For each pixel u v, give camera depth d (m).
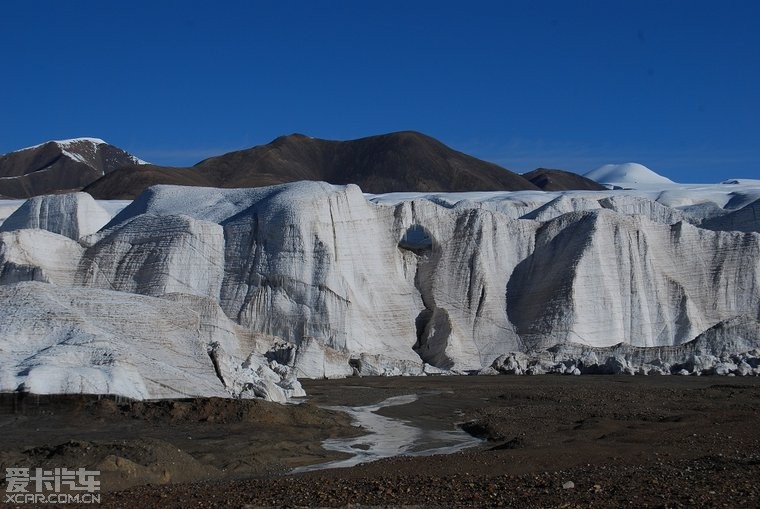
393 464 27.44
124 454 25.89
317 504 21.25
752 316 76.38
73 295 42.78
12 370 35.00
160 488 23.77
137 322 42.38
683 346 67.38
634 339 73.25
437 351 68.25
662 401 44.53
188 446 29.89
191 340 43.44
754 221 96.00
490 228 75.31
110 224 80.38
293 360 57.12
